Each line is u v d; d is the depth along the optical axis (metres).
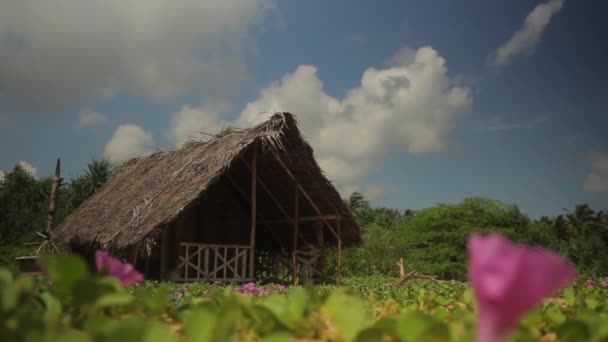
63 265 1.64
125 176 20.30
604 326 1.82
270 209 18.38
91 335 1.23
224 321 1.49
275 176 16.45
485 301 0.88
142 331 1.13
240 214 18.86
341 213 16.11
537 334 2.19
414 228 26.00
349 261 25.75
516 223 25.78
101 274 1.86
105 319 1.42
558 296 4.54
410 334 1.52
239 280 14.73
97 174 28.00
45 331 1.30
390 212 46.66
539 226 27.23
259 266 19.73
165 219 12.85
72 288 1.60
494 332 0.88
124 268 1.96
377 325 1.61
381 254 26.64
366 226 33.81
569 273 0.87
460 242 24.48
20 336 1.18
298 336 1.77
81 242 16.20
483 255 0.90
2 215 27.64
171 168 16.27
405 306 3.38
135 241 12.79
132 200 15.94
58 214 28.19
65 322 1.58
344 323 1.70
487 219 25.11
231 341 1.25
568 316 2.62
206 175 13.59
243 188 18.20
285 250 19.72
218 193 18.30
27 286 1.82
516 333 1.63
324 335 1.77
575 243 29.34
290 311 1.94
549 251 0.89
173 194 13.91
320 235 16.50
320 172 15.06
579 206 53.75
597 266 27.80
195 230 17.59
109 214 16.27
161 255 15.15
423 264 24.97
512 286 0.86
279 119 14.05
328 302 1.80
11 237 27.09
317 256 16.31
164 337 1.12
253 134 14.10
